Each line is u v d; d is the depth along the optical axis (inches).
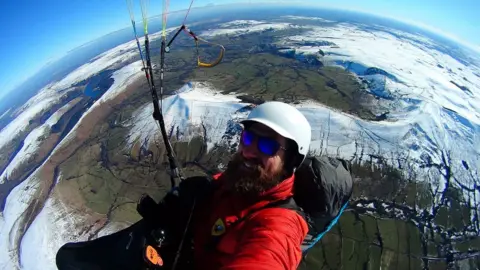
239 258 88.0
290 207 103.2
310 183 122.7
